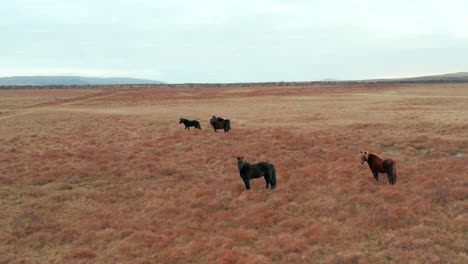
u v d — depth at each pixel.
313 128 32.88
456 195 13.82
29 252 10.98
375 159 16.34
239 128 35.38
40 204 14.96
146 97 83.12
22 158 23.42
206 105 61.69
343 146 24.64
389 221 11.90
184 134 32.06
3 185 17.66
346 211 13.12
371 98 63.84
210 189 16.06
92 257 10.59
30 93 104.75
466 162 18.56
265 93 86.62
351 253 9.98
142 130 35.69
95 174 19.59
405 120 34.78
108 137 32.00
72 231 12.22
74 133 34.72
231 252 10.22
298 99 66.50
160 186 17.31
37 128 38.53
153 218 13.37
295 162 20.66
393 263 9.41
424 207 12.79
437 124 30.92
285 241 10.91
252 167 16.02
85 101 76.62
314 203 13.97
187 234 11.85
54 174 19.23
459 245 10.09
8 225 12.99
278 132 30.95
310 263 9.73
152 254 10.62
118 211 14.24
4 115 51.06
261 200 14.88
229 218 13.07
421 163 19.03
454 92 76.38
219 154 23.47
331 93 82.12
